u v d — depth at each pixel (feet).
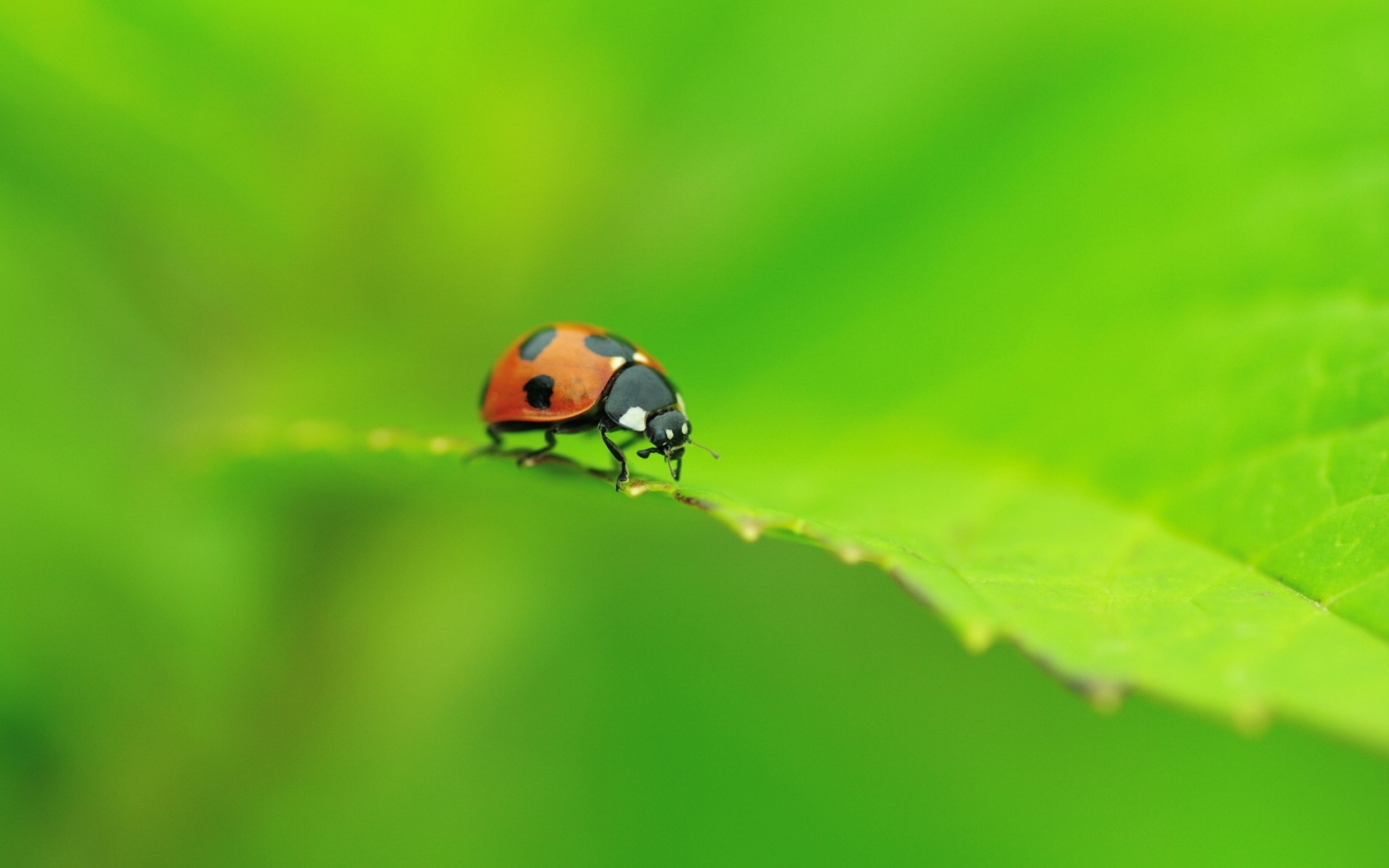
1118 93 0.46
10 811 0.44
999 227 0.45
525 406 0.45
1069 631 0.40
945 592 0.40
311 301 0.45
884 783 0.47
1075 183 0.45
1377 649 0.40
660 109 0.46
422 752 0.47
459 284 0.46
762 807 0.47
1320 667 0.39
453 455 0.42
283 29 0.43
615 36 0.45
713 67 0.46
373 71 0.44
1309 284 0.43
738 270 0.46
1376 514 0.41
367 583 0.45
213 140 0.44
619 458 0.46
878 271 0.45
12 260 0.44
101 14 0.43
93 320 0.45
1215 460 0.42
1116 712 0.48
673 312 0.46
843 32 0.46
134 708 0.45
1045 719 0.47
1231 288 0.43
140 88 0.43
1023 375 0.44
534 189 0.45
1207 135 0.45
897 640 0.48
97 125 0.44
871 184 0.46
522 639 0.48
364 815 0.46
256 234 0.45
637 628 0.48
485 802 0.47
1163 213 0.45
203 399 0.45
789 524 0.40
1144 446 0.42
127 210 0.44
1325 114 0.44
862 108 0.46
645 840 0.47
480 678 0.47
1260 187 0.44
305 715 0.45
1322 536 0.41
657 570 0.49
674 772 0.47
